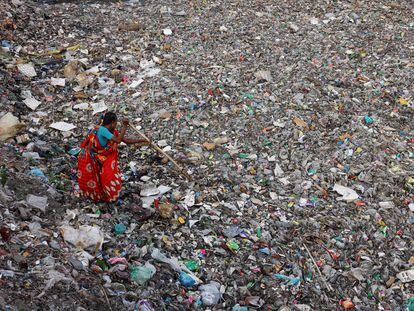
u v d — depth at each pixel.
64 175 6.71
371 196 6.96
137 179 6.93
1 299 4.28
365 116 8.52
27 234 5.28
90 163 6.07
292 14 12.03
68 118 8.19
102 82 9.12
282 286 5.60
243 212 6.55
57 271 4.84
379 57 10.27
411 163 7.56
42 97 8.62
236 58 10.02
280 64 9.90
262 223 6.41
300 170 7.37
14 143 7.15
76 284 4.79
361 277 5.84
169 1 12.69
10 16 10.76
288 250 6.08
